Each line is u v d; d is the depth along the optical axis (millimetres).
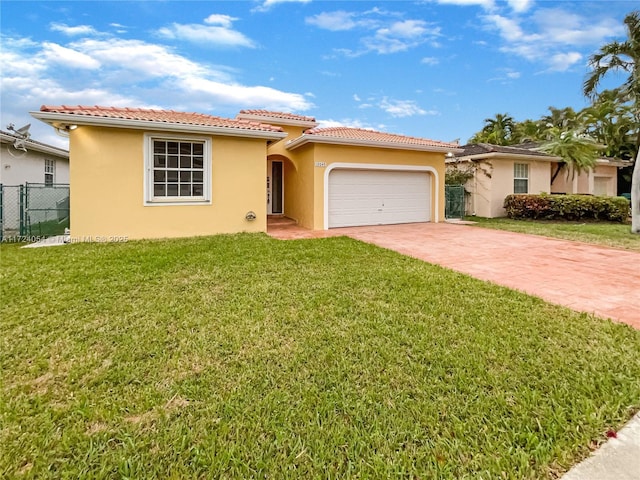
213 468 2201
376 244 9969
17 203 13305
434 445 2383
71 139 9672
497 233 12328
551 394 2900
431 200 15586
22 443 2387
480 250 9281
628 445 2375
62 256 7887
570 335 4023
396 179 14797
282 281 6070
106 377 3189
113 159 9992
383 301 5125
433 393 2939
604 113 22953
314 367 3355
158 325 4281
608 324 4332
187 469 2199
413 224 14828
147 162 10258
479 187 19062
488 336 3971
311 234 11906
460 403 2805
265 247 9023
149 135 10234
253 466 2225
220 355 3582
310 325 4277
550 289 5922
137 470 2184
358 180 14008
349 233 12180
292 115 17953
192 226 10922
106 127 9844
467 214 19766
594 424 2547
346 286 5809
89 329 4145
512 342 3822
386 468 2197
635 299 5422
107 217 10016
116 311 4676
